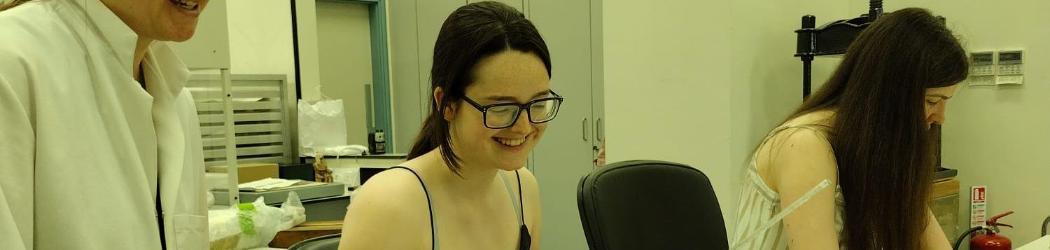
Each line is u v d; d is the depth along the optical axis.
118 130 1.00
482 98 0.95
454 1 4.25
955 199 2.59
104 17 0.99
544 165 4.00
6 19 0.90
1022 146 2.59
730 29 2.45
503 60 0.93
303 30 4.17
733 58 2.46
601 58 3.65
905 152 1.44
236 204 2.14
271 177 3.13
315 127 3.94
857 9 2.86
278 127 3.89
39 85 0.90
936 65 1.39
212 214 1.97
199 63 2.05
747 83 2.52
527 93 0.95
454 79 0.97
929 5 2.75
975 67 2.67
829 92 1.54
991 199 2.69
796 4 2.72
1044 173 2.55
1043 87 2.52
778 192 1.51
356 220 1.01
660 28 2.65
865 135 1.43
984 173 2.70
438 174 1.10
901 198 1.47
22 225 0.88
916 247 1.53
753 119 2.54
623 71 2.78
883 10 2.56
